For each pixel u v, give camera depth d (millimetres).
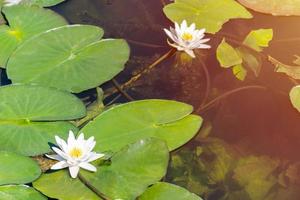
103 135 2146
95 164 2094
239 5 2484
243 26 2467
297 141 2238
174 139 2158
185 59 2375
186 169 2170
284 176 2174
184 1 2477
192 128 2182
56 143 2121
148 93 2295
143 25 2453
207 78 2342
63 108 2180
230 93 2316
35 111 2164
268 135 2242
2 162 2070
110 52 2318
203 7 2465
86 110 2211
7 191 2035
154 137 2137
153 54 2383
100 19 2461
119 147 2129
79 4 2500
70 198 2037
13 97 2188
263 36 2416
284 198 2139
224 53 2367
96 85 2246
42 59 2281
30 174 2062
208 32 2408
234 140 2229
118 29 2438
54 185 2059
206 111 2277
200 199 2062
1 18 2404
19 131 2131
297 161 2199
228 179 2162
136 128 2164
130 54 2377
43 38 2326
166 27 2449
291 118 2279
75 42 2330
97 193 2047
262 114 2279
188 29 2332
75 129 2152
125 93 2289
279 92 2324
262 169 2182
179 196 2064
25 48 2301
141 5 2514
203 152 2199
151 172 2082
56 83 2238
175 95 2297
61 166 2070
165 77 2334
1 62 2285
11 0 2428
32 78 2240
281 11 2477
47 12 2410
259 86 2334
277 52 2406
